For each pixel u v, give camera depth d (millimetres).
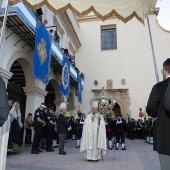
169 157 2160
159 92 2391
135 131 18625
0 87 2377
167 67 2502
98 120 6961
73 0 4781
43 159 6648
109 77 22516
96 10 4844
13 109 7488
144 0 4613
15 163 5801
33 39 9773
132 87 21766
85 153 6895
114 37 24094
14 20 8086
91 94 22266
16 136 7457
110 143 10539
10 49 8906
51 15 15195
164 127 2188
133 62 22469
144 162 6727
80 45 23906
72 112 20094
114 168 5609
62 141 8070
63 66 13086
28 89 11102
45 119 8688
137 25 23438
